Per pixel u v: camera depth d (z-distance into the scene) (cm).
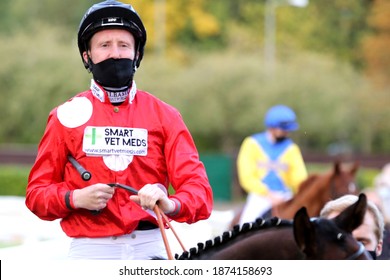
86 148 620
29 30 8162
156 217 620
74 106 629
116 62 623
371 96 7356
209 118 6688
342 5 9900
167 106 647
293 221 521
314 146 7369
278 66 7188
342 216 534
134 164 623
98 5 636
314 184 1186
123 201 617
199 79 6756
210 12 9550
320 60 7644
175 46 8675
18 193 4484
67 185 628
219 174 4853
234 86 6756
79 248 626
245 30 8962
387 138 7712
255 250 550
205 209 623
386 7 8188
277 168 1605
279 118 1587
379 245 754
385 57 7962
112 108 629
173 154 632
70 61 6669
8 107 6650
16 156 5522
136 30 632
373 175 5116
